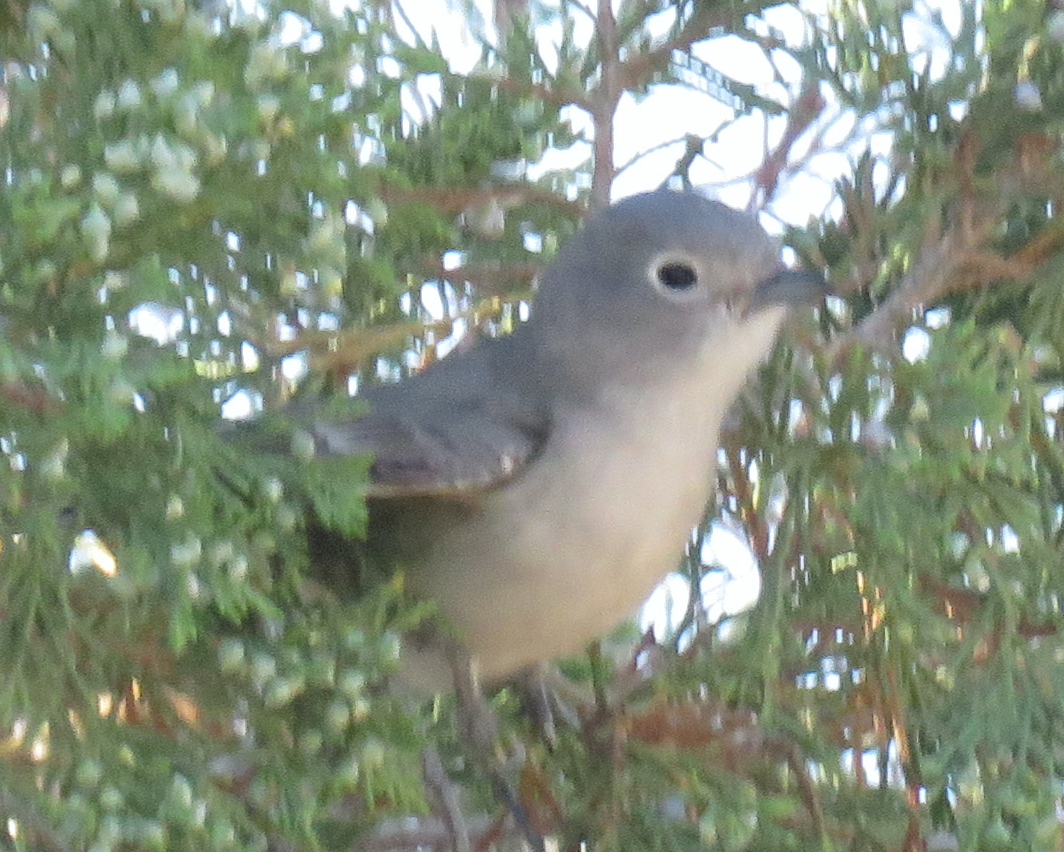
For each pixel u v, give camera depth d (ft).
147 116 20.65
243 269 25.52
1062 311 29.40
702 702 28.14
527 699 29.40
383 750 22.72
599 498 27.55
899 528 26.66
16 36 23.98
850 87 30.27
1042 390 28.63
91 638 21.98
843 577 28.71
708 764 26.99
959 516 28.27
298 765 22.84
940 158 29.48
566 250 29.89
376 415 26.96
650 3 32.94
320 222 22.66
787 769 27.71
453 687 28.30
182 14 21.80
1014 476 26.63
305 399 26.86
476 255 33.63
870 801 27.81
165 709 22.95
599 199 32.30
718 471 31.68
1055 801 25.62
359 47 27.09
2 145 21.52
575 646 28.43
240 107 20.70
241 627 22.94
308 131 21.66
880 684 27.55
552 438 27.71
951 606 28.73
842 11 30.30
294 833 22.40
